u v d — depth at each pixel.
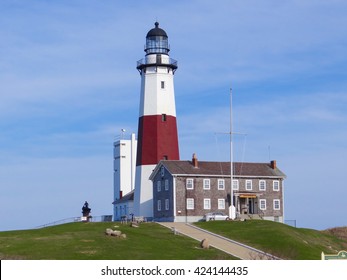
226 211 114.56
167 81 126.38
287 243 82.06
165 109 125.12
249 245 82.00
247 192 116.50
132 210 142.12
